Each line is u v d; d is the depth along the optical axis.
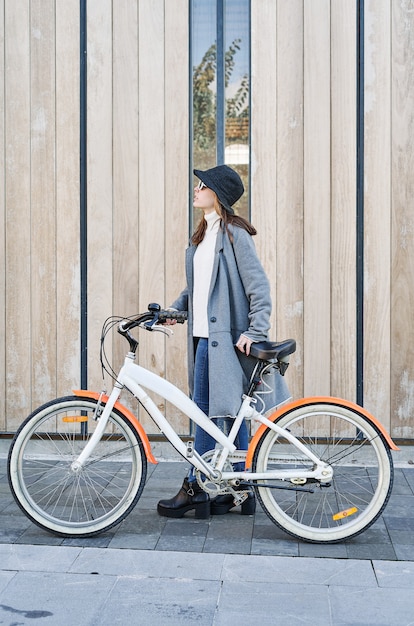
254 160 5.04
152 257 5.14
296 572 3.34
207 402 3.98
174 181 5.11
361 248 4.98
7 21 5.16
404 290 4.99
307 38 4.98
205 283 3.97
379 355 5.01
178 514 4.02
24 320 5.23
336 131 4.98
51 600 3.07
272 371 3.88
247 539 3.72
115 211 5.14
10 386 5.26
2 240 5.22
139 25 5.09
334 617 2.94
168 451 5.13
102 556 3.50
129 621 2.90
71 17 5.12
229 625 2.88
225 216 3.96
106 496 4.18
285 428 3.79
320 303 5.02
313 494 4.17
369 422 3.71
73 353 5.21
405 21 4.92
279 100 5.01
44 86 5.15
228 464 3.82
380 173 4.97
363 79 4.95
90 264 5.17
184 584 3.22
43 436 4.97
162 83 5.09
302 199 5.02
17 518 3.99
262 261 5.05
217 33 5.09
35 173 5.18
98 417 3.80
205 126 5.13
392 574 3.32
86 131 5.14
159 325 3.93
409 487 4.56
